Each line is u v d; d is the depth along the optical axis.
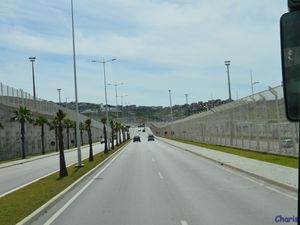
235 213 12.46
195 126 92.88
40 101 80.38
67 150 89.75
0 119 61.06
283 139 33.88
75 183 22.30
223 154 43.16
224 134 59.44
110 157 48.56
